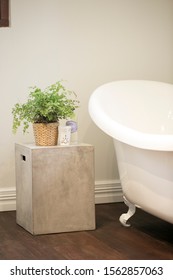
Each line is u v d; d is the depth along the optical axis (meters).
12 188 3.74
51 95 3.12
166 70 4.07
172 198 2.73
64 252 2.84
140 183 2.96
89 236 3.12
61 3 3.76
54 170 3.12
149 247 2.93
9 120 3.70
